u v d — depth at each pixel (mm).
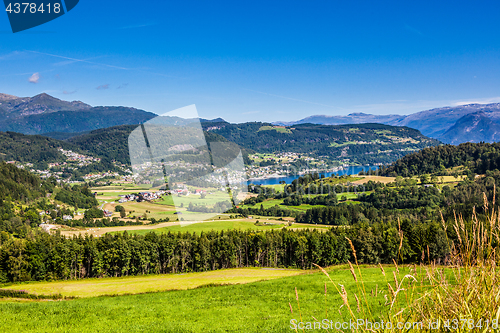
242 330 11781
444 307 2543
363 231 54281
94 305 18484
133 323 13828
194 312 15961
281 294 18812
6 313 16141
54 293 33875
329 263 55938
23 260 52969
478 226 2506
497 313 2242
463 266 2600
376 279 18953
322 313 12461
